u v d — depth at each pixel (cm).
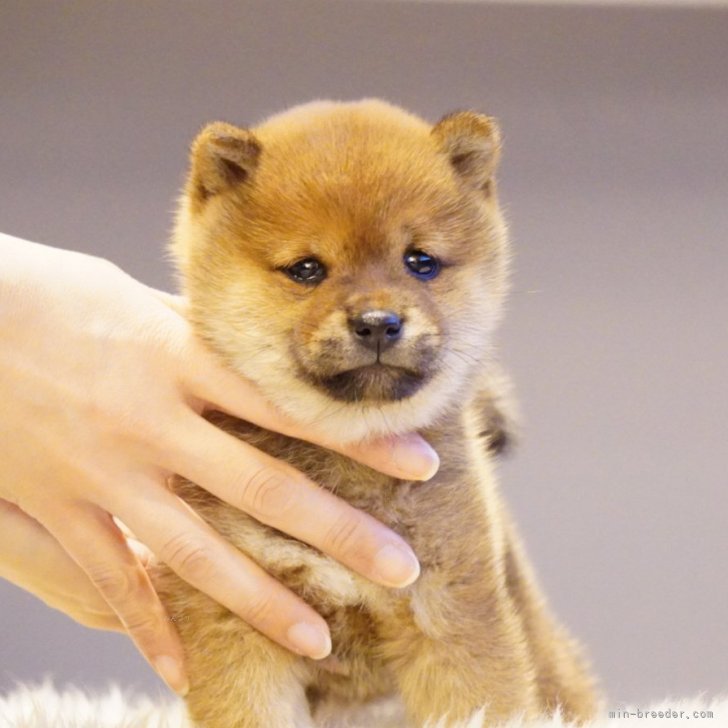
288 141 63
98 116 105
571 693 68
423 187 61
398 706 64
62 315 61
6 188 104
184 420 60
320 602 61
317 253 60
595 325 106
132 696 77
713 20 104
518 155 106
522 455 104
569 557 102
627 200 106
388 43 105
